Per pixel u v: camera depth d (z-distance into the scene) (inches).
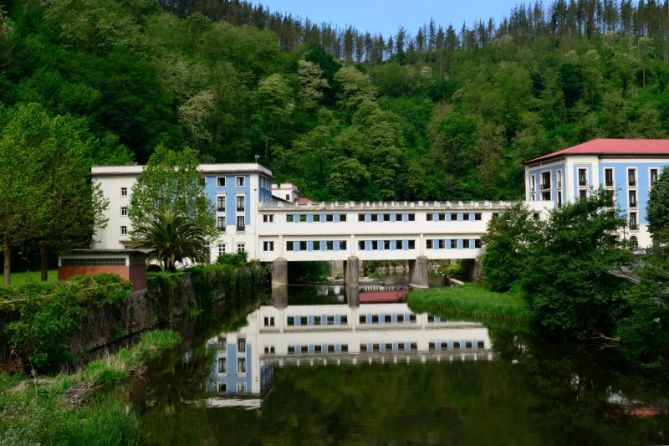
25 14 3900.1
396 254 3631.9
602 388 1290.6
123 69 4195.4
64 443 754.2
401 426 1059.9
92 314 1493.6
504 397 1237.1
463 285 3117.6
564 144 5516.7
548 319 1782.7
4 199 1549.0
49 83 3371.1
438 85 7652.6
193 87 5211.6
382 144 5305.1
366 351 1768.0
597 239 1740.9
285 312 2691.9
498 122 6254.9
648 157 3634.4
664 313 1341.0
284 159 5408.5
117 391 1205.7
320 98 6555.1
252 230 3582.7
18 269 2667.3
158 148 2691.9
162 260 2321.6
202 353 1708.9
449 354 1688.0
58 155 1913.1
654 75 6929.1
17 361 1133.1
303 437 1002.1
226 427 1053.2
